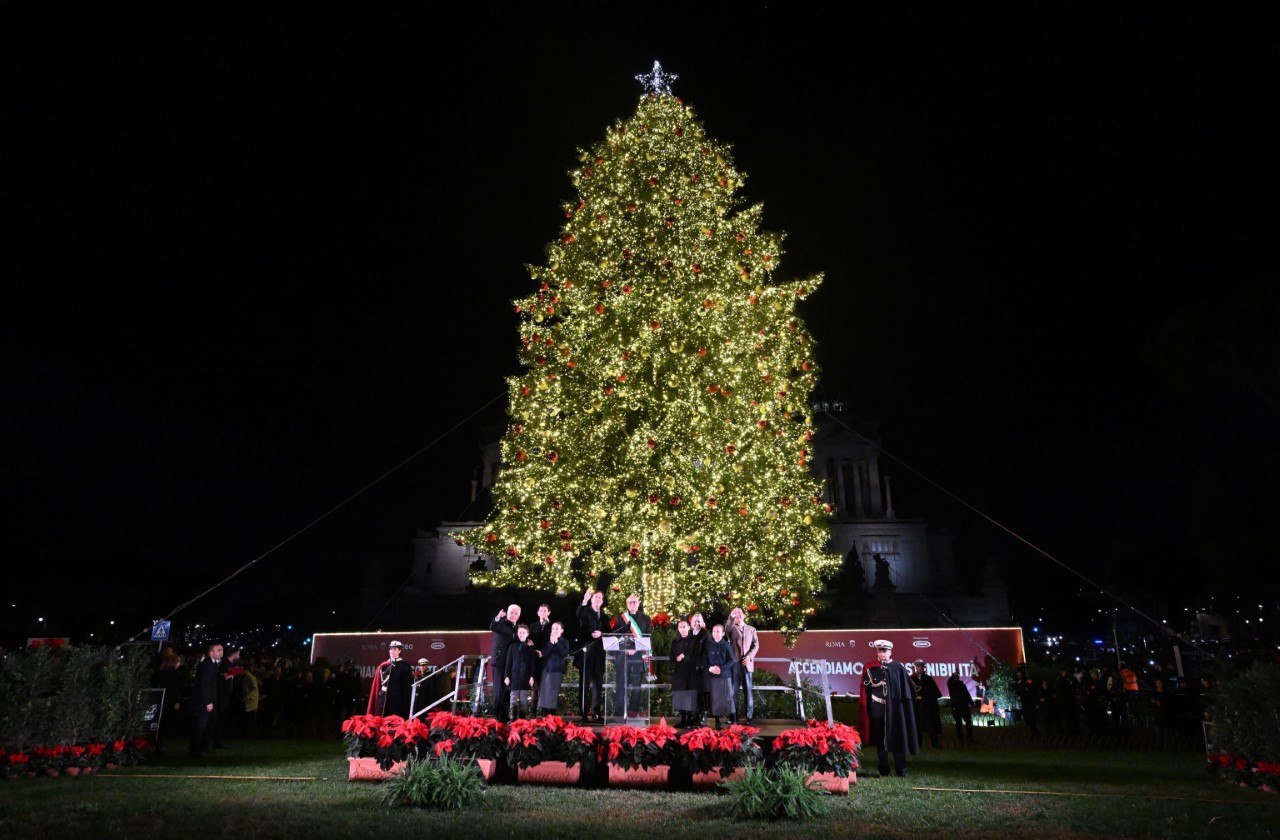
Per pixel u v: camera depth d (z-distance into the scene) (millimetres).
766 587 21688
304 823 8633
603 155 23703
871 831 8555
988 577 69188
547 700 13195
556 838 8148
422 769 9898
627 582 20891
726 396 20484
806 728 11680
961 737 19672
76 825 8438
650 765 10891
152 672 15312
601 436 21344
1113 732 19312
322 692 21203
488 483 85750
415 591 73812
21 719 11945
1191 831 8594
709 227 22438
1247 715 11875
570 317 22656
